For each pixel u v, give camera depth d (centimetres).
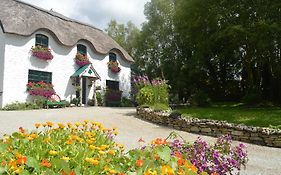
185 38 2383
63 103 1958
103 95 2330
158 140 343
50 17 2133
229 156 440
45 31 1958
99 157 294
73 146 317
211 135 1016
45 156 300
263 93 2247
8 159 274
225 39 1981
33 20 1912
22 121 1099
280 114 1277
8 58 1764
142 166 263
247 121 1117
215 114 1331
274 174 580
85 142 341
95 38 2406
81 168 266
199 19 2000
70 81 2112
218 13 1877
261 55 1889
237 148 453
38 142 327
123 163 301
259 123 1073
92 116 1346
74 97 2131
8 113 1378
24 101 1819
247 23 1766
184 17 2116
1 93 1736
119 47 2583
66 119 1212
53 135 376
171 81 2669
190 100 2208
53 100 1928
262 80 2262
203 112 1428
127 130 1034
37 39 1934
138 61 3281
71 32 2178
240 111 1461
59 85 2038
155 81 1502
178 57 2848
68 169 245
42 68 1941
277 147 860
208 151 423
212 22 1927
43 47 1933
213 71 2486
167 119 1189
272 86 2195
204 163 401
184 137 956
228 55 2238
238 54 2225
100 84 2331
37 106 1808
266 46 1622
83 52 2242
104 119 1266
